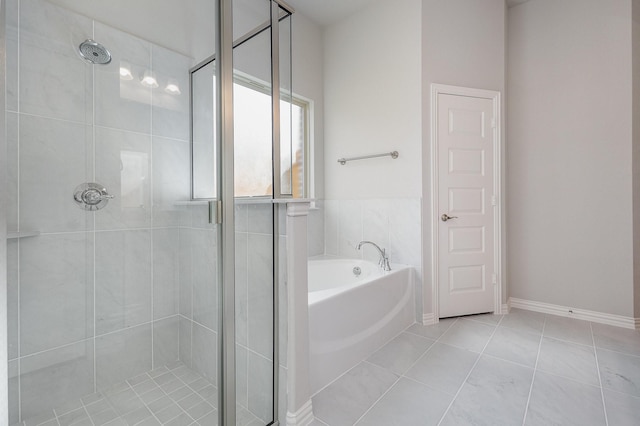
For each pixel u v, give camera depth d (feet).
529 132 9.63
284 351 4.66
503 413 4.91
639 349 6.99
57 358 4.50
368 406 5.12
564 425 4.63
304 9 9.88
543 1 9.36
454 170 8.94
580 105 8.89
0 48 3.07
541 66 9.42
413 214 8.81
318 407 5.10
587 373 6.02
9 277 4.06
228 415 4.28
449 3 8.90
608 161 8.55
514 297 9.99
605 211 8.63
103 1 4.91
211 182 4.43
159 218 5.11
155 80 5.13
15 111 4.11
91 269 4.81
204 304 4.53
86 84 4.76
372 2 9.57
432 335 7.89
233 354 4.33
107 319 4.93
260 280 4.64
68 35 4.60
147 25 5.09
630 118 8.26
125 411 4.53
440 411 4.97
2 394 3.02
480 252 9.19
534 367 6.27
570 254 9.10
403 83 9.00
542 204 9.48
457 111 8.93
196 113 4.69
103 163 4.92
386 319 7.53
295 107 10.44
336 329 5.97
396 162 9.18
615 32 8.39
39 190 4.33
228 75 4.36
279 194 4.92
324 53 10.92
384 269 8.40
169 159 4.88
